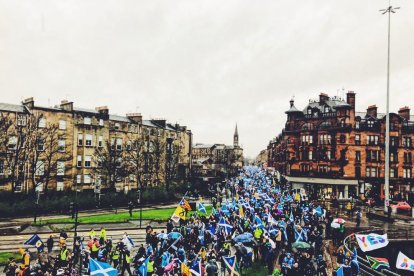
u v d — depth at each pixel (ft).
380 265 78.69
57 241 100.12
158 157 226.17
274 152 441.68
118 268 75.20
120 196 176.96
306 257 68.85
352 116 237.45
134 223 126.41
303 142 254.47
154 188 206.28
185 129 290.35
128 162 213.66
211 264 63.31
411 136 240.32
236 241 79.05
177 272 62.49
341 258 72.43
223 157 476.13
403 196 236.22
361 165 235.81
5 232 107.65
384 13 160.66
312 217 117.50
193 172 305.12
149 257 63.93
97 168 196.85
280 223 98.89
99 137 204.33
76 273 66.44
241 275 74.13
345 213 166.91
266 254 80.74
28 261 65.16
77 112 193.36
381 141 239.30
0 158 160.76
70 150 188.85
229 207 120.06
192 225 96.78
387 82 158.61
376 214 153.28
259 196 151.53
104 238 86.63
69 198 158.40
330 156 241.76
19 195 155.74
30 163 165.99
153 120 261.03
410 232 124.26
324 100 257.14
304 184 250.16
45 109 178.50
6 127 155.43
